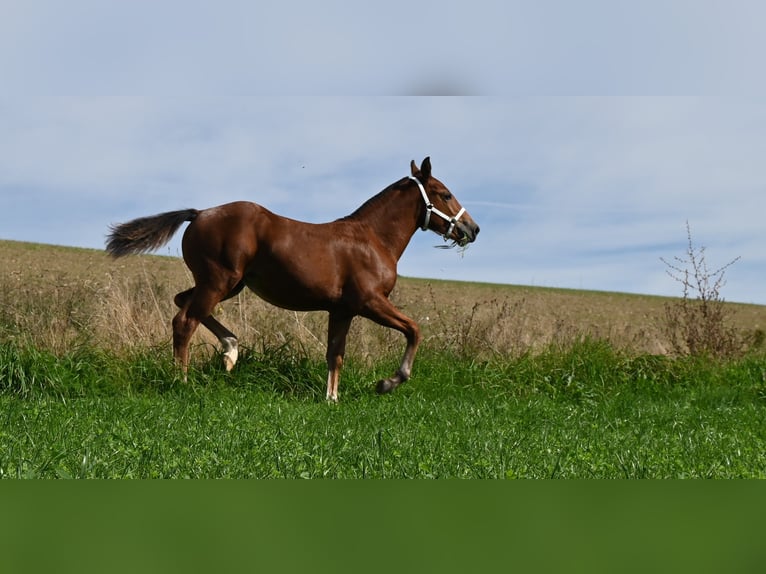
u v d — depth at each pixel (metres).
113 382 9.77
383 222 10.93
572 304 41.84
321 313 13.38
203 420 6.91
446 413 8.52
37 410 7.16
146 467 4.49
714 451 6.09
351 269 10.54
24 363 9.45
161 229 10.27
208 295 10.09
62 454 4.57
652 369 12.97
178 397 9.16
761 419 9.00
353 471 4.66
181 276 14.38
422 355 12.95
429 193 11.12
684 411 9.55
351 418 7.70
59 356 10.59
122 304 11.98
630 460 5.39
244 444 5.54
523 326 14.13
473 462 5.07
